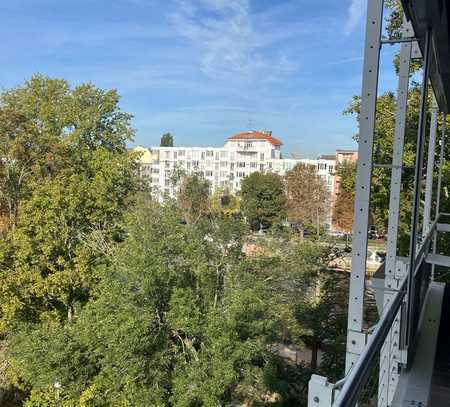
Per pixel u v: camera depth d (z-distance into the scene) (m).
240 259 11.19
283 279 11.84
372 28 1.79
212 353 8.84
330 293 11.87
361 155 1.84
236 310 9.10
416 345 2.72
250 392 9.95
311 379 1.24
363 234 1.86
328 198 36.16
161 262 9.53
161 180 60.88
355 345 1.89
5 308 11.68
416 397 2.12
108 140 20.52
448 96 3.42
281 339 12.02
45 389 10.05
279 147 66.62
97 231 13.26
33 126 15.17
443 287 4.09
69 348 9.65
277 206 36.88
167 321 9.23
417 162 1.87
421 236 4.10
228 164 62.56
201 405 8.85
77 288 13.02
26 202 12.66
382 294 2.57
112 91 20.69
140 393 8.62
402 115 2.36
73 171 15.37
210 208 16.28
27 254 11.94
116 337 8.61
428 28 1.73
